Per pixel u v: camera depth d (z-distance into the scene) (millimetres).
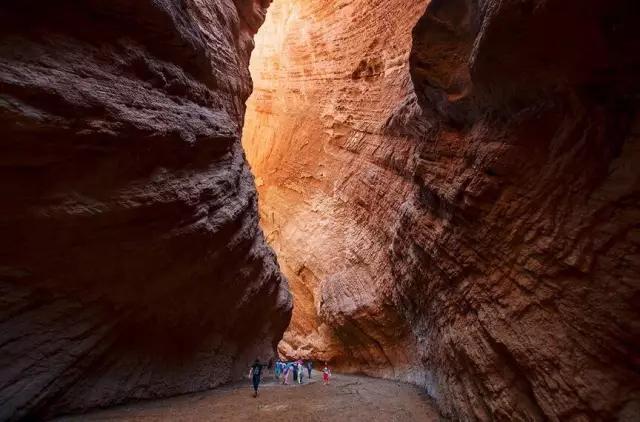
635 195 4461
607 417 4219
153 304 8125
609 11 4473
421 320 10609
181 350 9281
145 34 7824
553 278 5270
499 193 6598
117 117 6602
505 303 6125
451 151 8562
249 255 11688
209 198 9203
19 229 5777
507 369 5969
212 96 10961
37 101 5551
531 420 5320
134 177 7164
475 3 7168
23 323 5934
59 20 6285
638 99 4750
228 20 13617
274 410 8281
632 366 4219
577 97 5320
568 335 4895
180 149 8219
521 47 5547
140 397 7859
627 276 4336
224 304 10680
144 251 7363
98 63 6730
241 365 12086
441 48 8258
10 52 5465
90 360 6863
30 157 5598
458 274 7727
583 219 4973
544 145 5992
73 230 6289
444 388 8336
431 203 9414
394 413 8531
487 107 7352
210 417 7395
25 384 5746
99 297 6984
